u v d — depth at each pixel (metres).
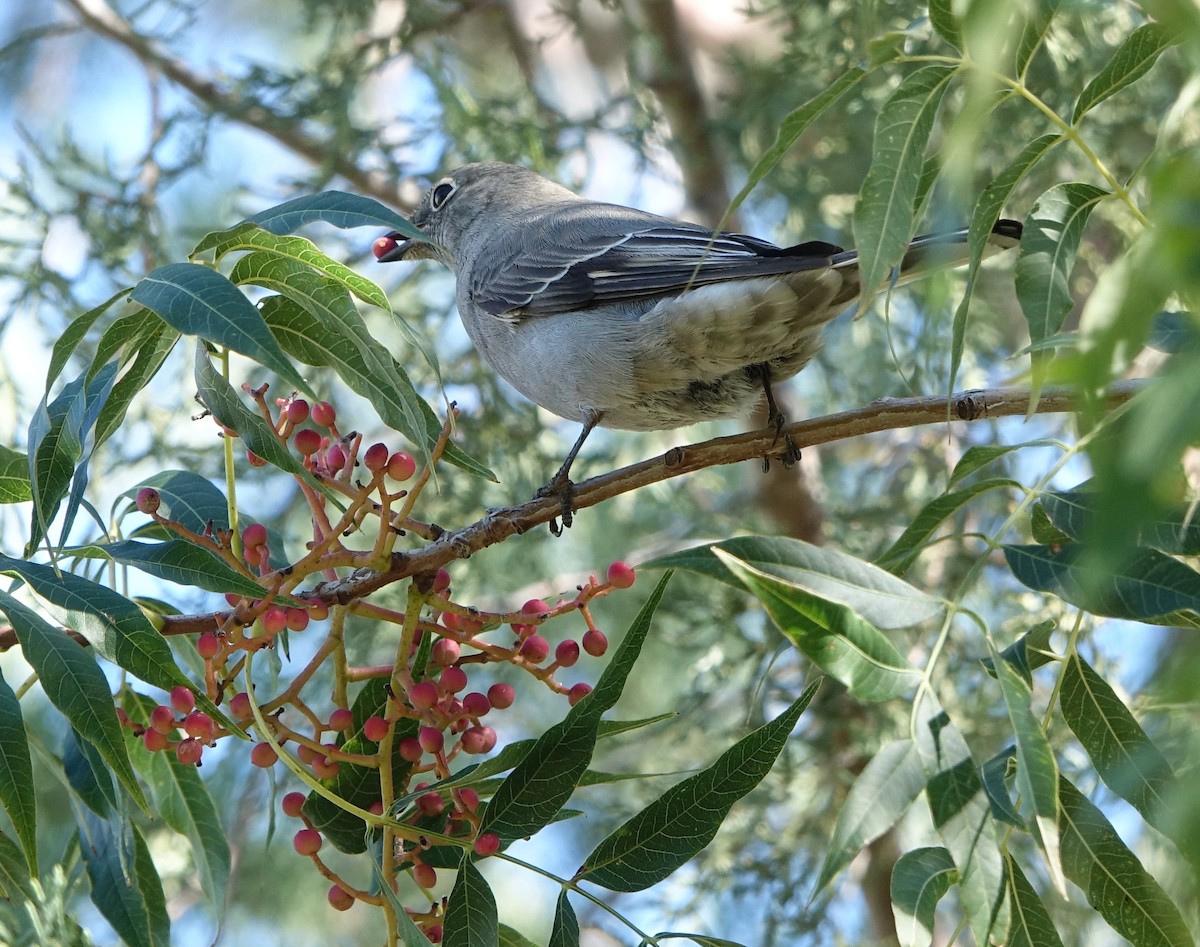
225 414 5.41
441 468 13.72
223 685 5.50
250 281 5.34
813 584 4.57
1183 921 4.70
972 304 13.76
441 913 5.42
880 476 15.42
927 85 4.88
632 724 5.31
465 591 14.20
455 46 16.06
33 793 4.93
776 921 12.43
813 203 13.97
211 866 6.40
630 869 4.92
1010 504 13.30
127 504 6.68
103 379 5.43
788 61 13.45
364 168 15.16
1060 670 5.06
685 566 4.56
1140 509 2.58
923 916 4.50
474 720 5.58
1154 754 4.73
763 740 4.86
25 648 4.94
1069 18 11.42
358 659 13.11
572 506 6.80
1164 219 2.78
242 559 5.90
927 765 4.36
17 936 6.12
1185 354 2.89
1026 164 5.21
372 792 5.61
